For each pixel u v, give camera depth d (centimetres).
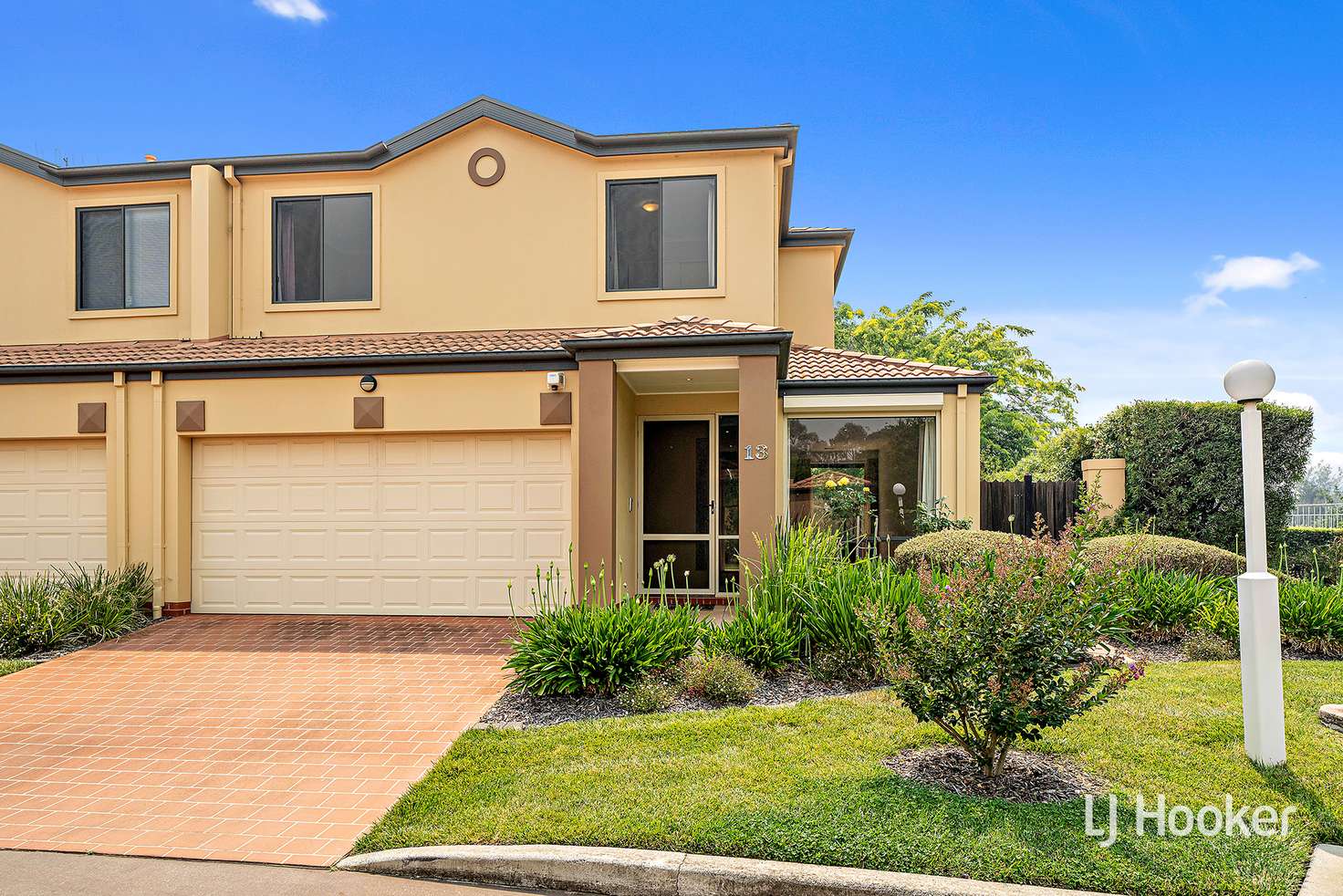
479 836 435
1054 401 3659
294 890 406
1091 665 478
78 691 781
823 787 473
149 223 1413
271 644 978
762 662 745
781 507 1238
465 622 1104
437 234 1360
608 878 402
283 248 1389
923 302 3516
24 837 468
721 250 1305
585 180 1338
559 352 1099
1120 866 383
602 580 1015
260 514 1169
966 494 1195
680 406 1288
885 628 530
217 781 550
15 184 1426
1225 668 733
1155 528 1347
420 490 1154
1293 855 394
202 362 1141
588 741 579
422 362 1126
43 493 1192
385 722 677
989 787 477
